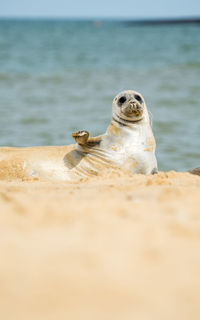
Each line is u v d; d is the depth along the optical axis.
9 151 36.84
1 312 10.01
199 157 59.50
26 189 24.03
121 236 14.09
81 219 15.73
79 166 35.34
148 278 11.49
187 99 101.25
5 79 132.25
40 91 113.06
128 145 34.97
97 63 172.25
